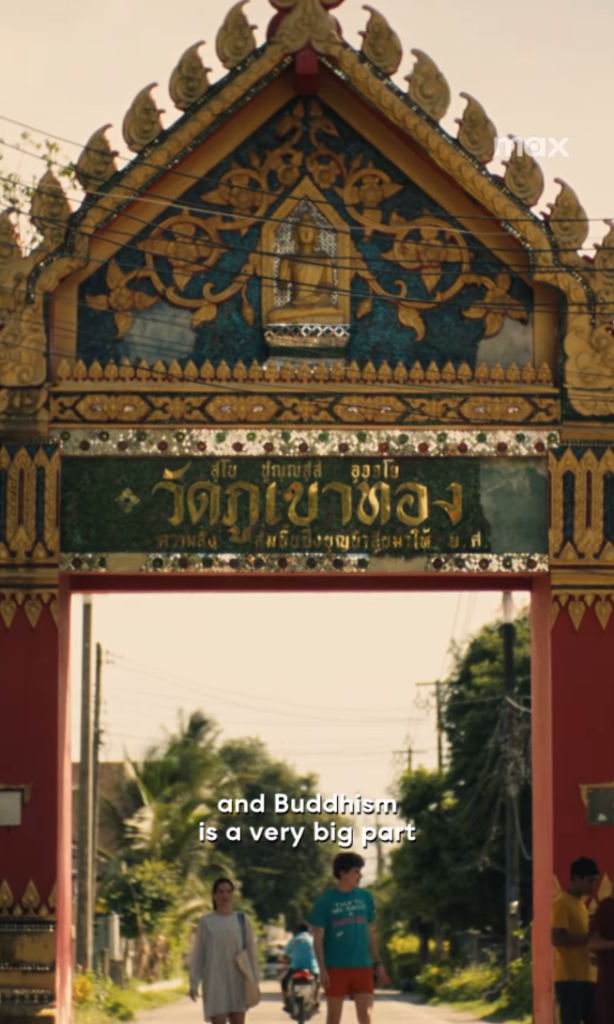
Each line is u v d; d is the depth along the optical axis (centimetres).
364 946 1992
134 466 2311
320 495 2311
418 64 2331
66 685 2361
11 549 2292
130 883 5712
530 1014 4197
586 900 2247
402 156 2366
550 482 2311
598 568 2300
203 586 2400
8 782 2264
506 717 4762
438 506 2311
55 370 2317
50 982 2228
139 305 2341
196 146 2334
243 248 2359
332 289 2353
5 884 2250
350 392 2322
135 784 6397
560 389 2323
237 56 2327
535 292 2352
